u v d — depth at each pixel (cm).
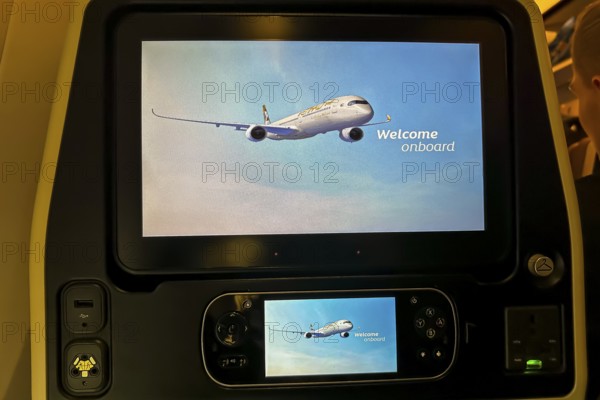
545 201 68
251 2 65
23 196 69
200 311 63
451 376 65
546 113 68
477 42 68
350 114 66
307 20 66
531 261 67
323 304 64
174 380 63
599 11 112
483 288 66
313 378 63
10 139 68
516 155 68
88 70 63
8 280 68
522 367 66
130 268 63
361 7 67
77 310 62
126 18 64
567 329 67
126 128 63
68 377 62
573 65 120
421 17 67
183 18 64
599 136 112
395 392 64
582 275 68
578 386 67
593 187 113
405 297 65
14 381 69
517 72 68
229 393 63
